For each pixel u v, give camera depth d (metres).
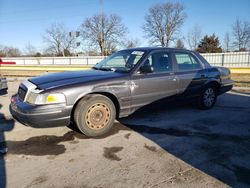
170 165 3.24
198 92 5.79
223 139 4.14
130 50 5.35
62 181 2.87
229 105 6.70
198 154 3.57
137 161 3.35
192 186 2.76
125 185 2.78
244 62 24.44
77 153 3.61
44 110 3.75
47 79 4.22
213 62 26.05
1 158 3.45
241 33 47.75
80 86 4.02
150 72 4.71
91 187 2.75
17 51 63.28
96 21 58.62
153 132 4.47
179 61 5.46
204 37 55.31
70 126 4.75
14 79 14.42
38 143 3.98
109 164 3.27
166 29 58.28
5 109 6.24
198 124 4.95
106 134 4.36
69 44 64.75
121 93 4.42
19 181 2.87
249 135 4.34
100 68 5.20
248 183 2.82
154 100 4.91
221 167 3.19
